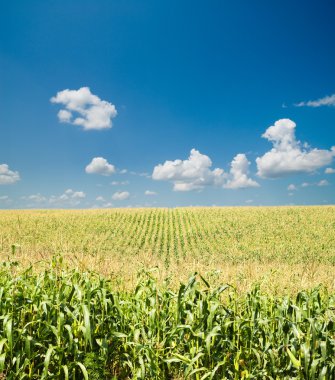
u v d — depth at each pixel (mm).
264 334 5270
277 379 4855
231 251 28094
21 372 4520
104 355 4867
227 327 5262
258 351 5062
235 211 52938
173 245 31281
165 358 5113
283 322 5191
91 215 50062
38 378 4613
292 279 8609
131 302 5703
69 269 6816
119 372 5141
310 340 4891
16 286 5395
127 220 45719
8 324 4434
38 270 8328
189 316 5156
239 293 6836
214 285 7445
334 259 25734
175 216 49438
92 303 5359
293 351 4844
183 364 5066
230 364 4992
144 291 6078
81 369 4742
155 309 5406
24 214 51688
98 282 6051
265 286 7465
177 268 9281
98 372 4645
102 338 5121
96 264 7469
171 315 5660
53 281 5898
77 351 4746
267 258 25969
